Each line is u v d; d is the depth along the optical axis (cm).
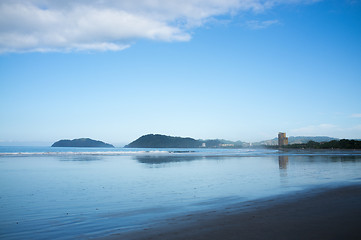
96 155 6247
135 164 3450
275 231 703
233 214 914
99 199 1279
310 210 933
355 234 665
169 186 1650
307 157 4744
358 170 2412
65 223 885
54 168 2884
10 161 4000
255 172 2388
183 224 812
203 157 5234
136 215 968
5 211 1059
